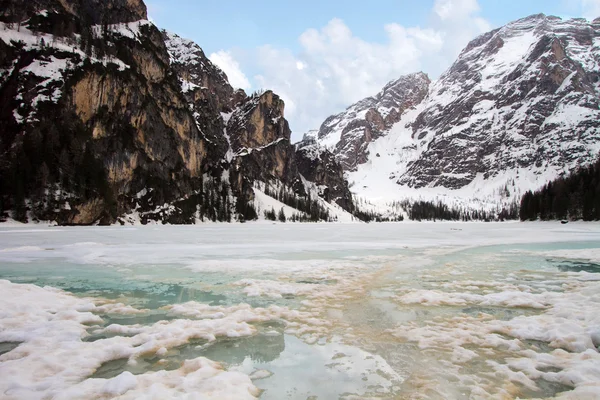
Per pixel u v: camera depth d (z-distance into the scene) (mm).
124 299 13594
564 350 8312
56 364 7297
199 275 18672
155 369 7406
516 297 13367
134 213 102750
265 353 8367
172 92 133625
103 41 112812
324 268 21047
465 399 6191
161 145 120500
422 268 21281
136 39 124250
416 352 8375
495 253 30125
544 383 6766
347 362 7855
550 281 16938
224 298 13805
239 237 51125
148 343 8609
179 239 45375
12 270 20156
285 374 7273
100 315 11359
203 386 6445
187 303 12781
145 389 6301
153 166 115000
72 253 28094
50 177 81875
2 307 11133
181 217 116375
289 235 57938
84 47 105312
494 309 12031
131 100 109562
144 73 124062
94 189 88750
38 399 5914
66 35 105000
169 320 10867
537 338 9133
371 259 25500
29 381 6535
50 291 14164
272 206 180375
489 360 7875
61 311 11172
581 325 9688
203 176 146750
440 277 18219
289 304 12891
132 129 108500
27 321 10070
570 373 6914
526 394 6355
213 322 10484
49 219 77688
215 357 8117
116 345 8406
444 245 38562
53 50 96438
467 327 10109
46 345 8352
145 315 11406
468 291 14930
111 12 124000
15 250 29766
